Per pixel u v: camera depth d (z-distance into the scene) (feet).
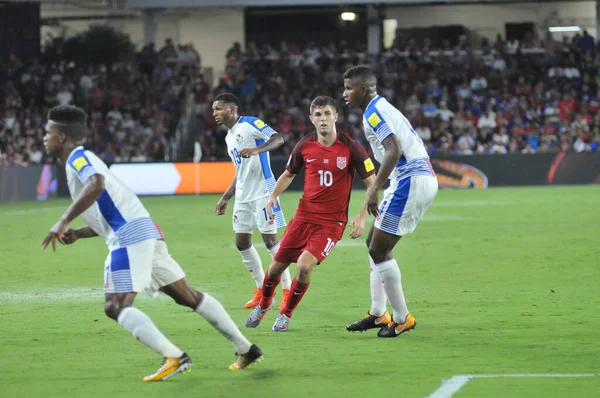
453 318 56.29
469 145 227.61
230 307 62.44
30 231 126.11
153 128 237.66
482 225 120.47
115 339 51.26
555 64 255.29
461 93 244.83
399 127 49.60
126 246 39.01
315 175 51.60
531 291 66.59
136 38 278.26
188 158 238.48
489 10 275.39
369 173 51.85
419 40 278.26
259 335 51.90
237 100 63.67
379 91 247.09
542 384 39.50
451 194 190.19
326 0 253.65
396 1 254.68
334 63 256.11
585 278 72.69
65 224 37.04
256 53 257.55
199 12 277.03
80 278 78.38
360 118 242.78
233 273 79.97
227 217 143.95
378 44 267.59
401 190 49.83
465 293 66.13
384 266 49.83
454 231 113.29
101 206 39.06
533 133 226.79
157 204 178.81
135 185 214.90
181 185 215.51
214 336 51.72
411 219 49.96
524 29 276.00
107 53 262.88
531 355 45.55
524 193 186.39
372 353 46.68
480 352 46.44
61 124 39.14
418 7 276.00
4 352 48.08
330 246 51.78
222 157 233.55
